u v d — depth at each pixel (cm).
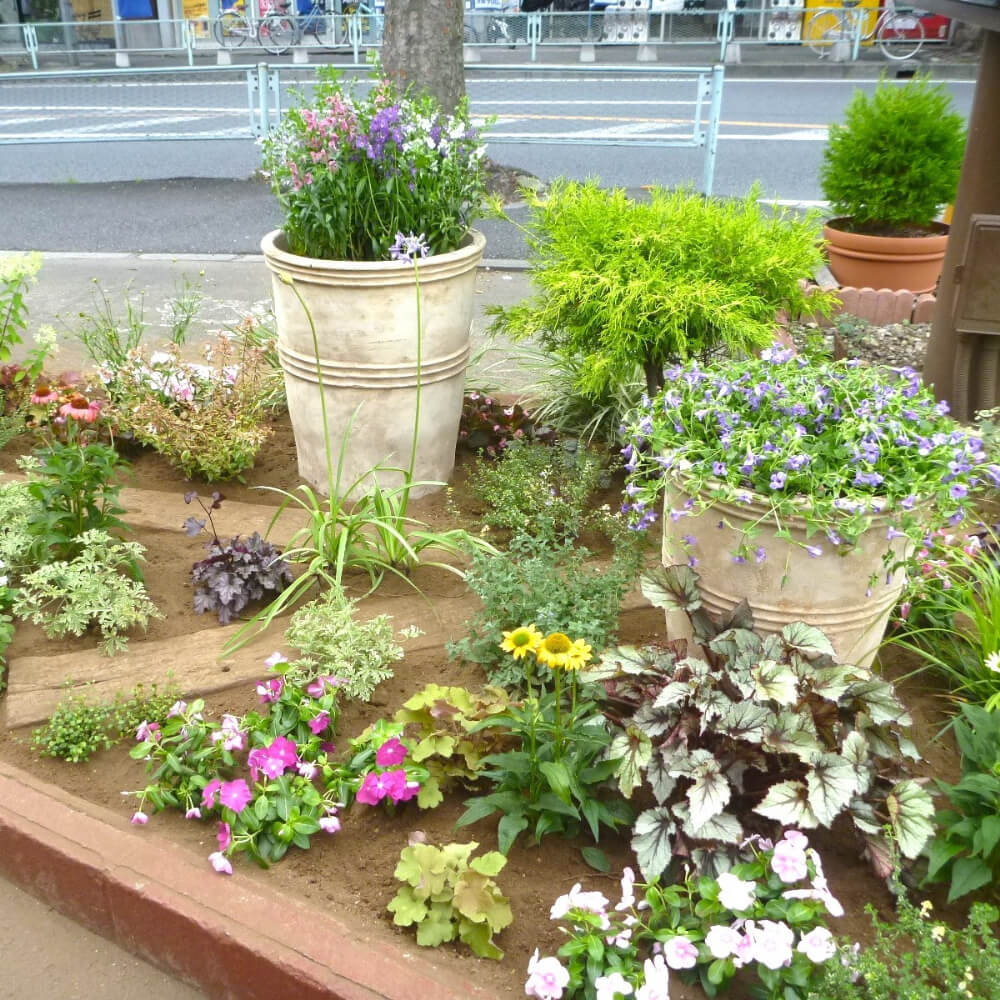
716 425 285
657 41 1853
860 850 255
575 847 263
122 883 247
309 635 314
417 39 920
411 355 397
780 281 415
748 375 296
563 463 429
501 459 453
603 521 395
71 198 1027
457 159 416
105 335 520
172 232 898
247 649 336
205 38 1909
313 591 368
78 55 1770
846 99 1579
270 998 230
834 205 714
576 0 1980
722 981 221
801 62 1855
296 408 424
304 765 273
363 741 279
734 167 1163
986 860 239
